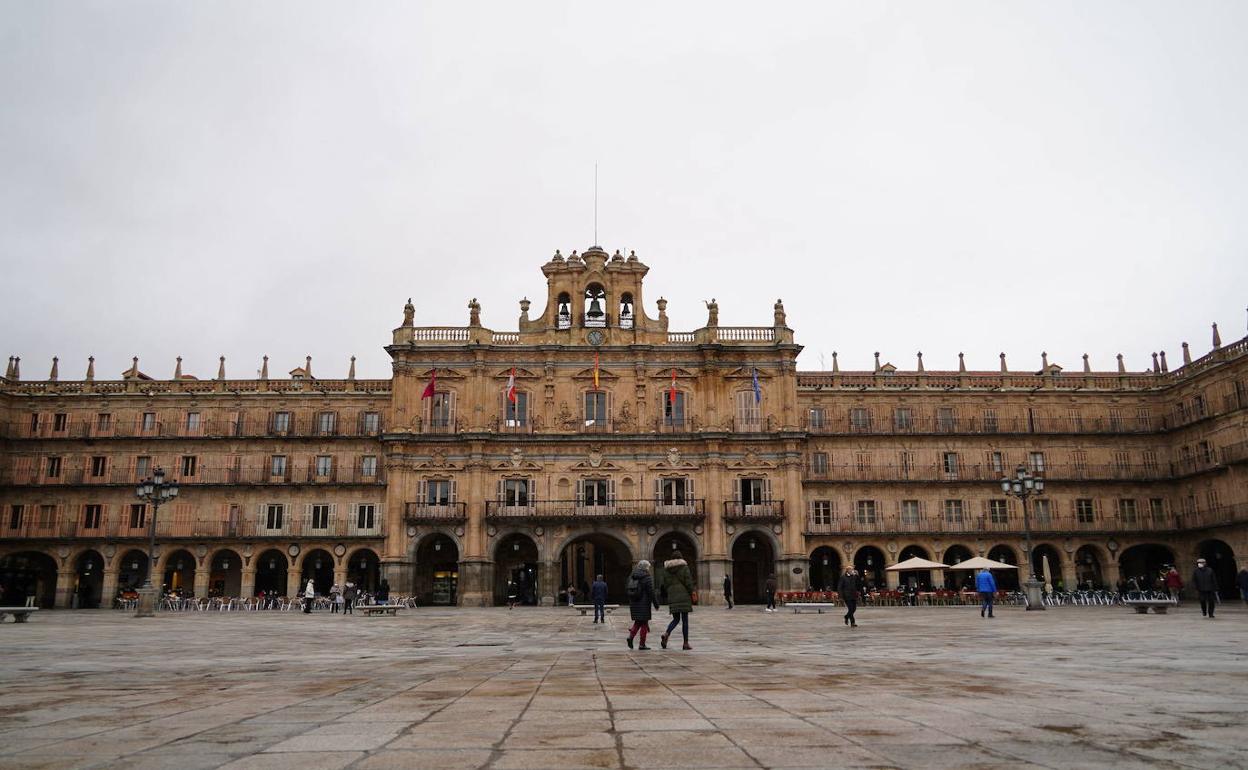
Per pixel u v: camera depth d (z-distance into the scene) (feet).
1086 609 171.73
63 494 245.45
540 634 104.78
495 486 233.96
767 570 246.88
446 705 38.75
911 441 254.68
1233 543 227.61
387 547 229.66
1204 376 240.12
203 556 240.32
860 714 35.22
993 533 247.70
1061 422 258.57
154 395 251.39
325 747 28.68
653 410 240.32
